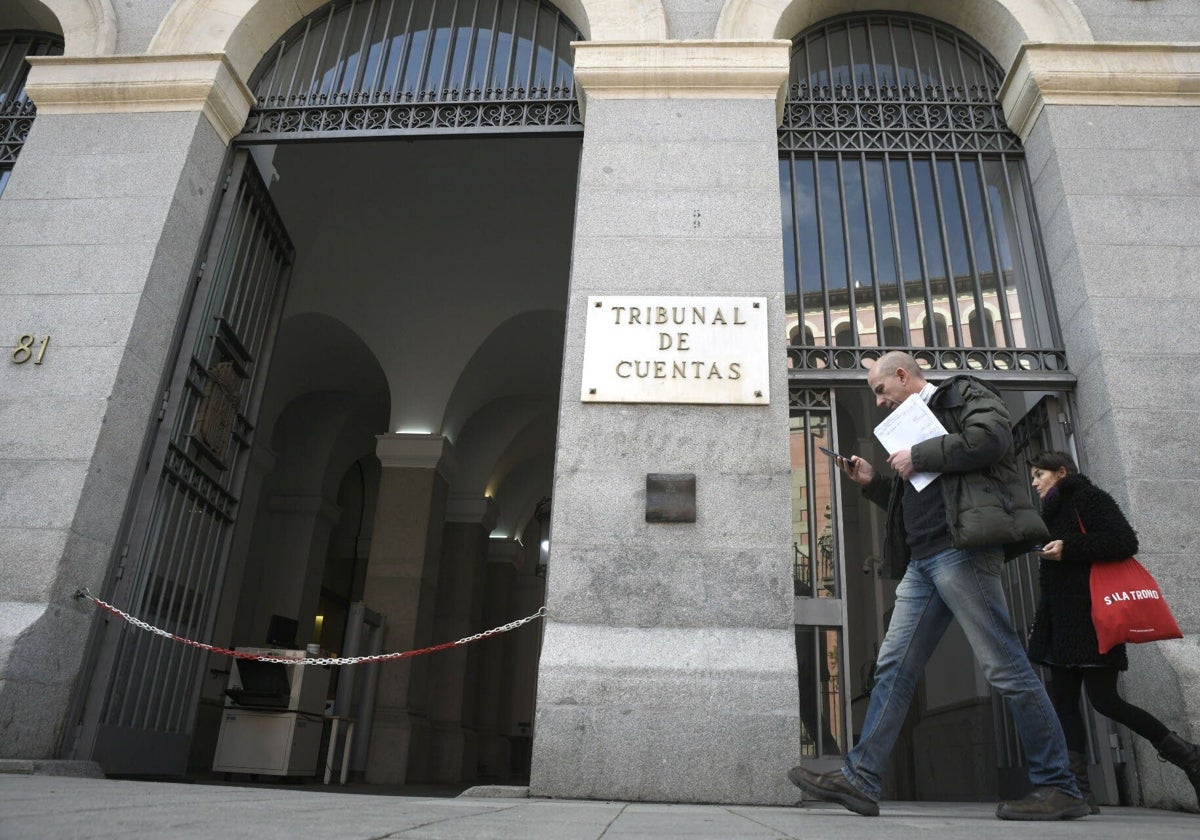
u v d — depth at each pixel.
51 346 5.23
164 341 5.58
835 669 4.68
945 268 5.64
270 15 6.56
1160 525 4.61
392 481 12.44
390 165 10.90
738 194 5.33
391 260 12.28
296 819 1.91
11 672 4.34
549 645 4.25
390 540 12.08
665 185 5.38
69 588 4.77
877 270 5.59
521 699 18.19
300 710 7.47
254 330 7.00
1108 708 3.66
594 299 5.05
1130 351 5.01
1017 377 5.27
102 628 5.02
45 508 4.80
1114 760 4.56
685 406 4.79
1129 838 1.96
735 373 4.84
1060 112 5.69
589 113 5.64
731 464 4.65
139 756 5.35
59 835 1.41
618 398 4.79
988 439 2.95
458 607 14.18
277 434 14.85
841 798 3.02
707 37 5.95
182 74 5.99
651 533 4.51
